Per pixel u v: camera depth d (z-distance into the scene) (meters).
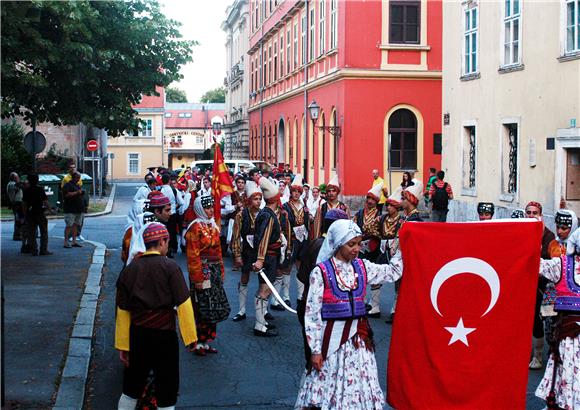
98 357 10.08
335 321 6.20
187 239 9.77
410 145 32.72
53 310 12.57
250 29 61.78
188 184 21.16
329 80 34.66
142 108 91.25
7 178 38.03
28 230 19.58
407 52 32.41
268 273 11.20
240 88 68.50
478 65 23.16
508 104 21.36
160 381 6.96
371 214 12.15
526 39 20.31
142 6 21.09
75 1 16.22
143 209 10.32
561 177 18.73
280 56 48.62
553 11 19.00
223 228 19.86
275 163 49.94
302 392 6.33
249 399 8.27
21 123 45.78
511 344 6.17
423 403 6.18
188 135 113.44
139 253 7.12
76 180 21.41
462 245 6.15
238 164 39.69
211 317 9.83
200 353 10.08
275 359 9.91
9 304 13.02
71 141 49.72
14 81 16.98
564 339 6.98
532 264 6.18
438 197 23.27
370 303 12.54
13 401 7.96
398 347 6.25
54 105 20.47
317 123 37.66
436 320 6.16
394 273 6.44
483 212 10.58
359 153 32.41
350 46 32.22
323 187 17.91
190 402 8.16
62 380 8.73
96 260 18.66
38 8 14.62
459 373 6.14
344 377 6.16
